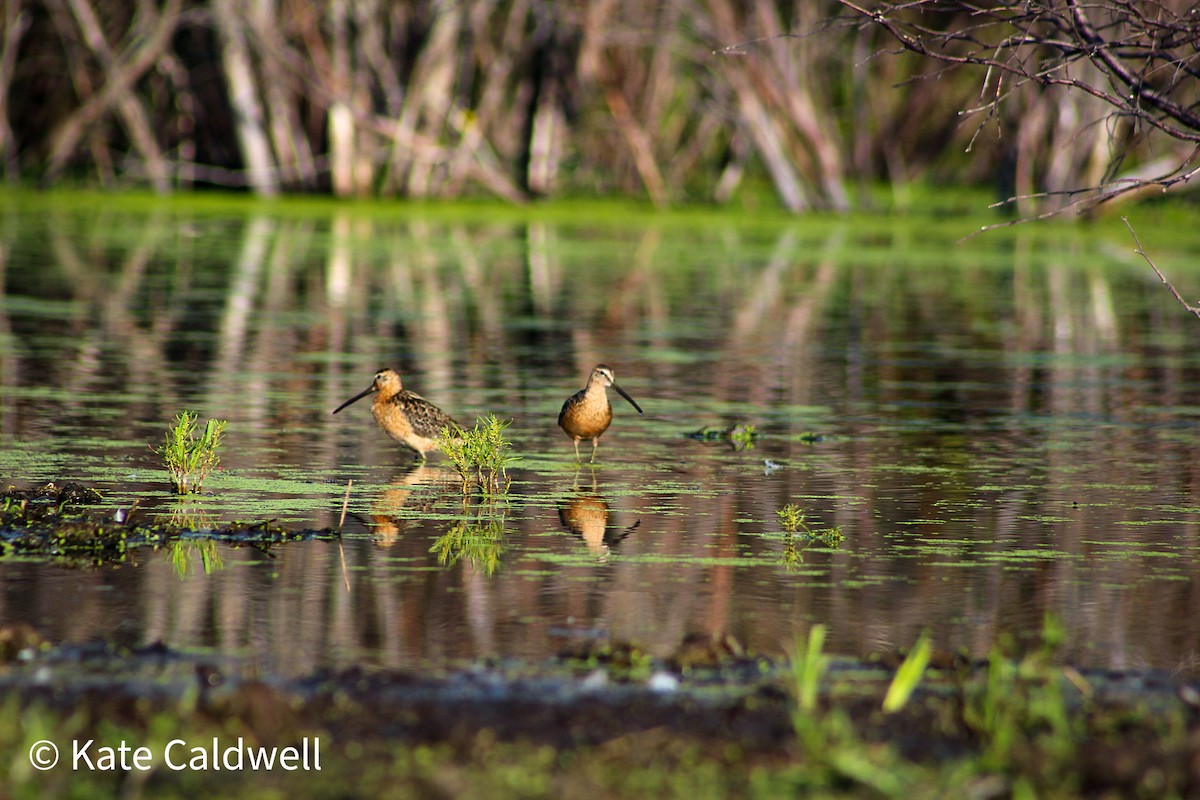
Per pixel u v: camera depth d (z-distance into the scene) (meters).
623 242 48.09
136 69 59.56
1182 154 47.31
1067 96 56.00
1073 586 11.30
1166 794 7.07
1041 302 33.41
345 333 26.03
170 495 13.86
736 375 22.52
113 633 9.64
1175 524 13.43
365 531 12.71
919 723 8.10
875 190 70.62
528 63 64.94
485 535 12.64
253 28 59.22
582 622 10.13
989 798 7.10
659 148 68.06
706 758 7.45
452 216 57.34
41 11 64.31
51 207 55.72
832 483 15.10
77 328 25.70
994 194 69.81
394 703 8.24
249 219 53.59
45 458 15.32
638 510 13.73
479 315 29.02
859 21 12.15
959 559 12.09
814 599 10.84
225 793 7.03
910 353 25.28
